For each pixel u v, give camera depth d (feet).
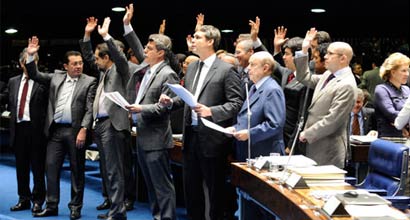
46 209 17.75
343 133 12.95
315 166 10.76
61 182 23.02
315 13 24.72
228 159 14.60
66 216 17.79
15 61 30.04
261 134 12.84
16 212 18.37
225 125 13.69
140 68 15.25
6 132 32.30
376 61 25.75
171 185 14.84
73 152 17.31
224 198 13.84
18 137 18.42
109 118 16.05
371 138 15.16
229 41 26.02
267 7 24.26
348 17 25.00
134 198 18.79
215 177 13.66
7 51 29.94
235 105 13.46
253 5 24.34
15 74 30.07
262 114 13.14
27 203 18.80
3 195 20.72
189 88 14.17
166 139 14.64
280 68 15.81
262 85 13.33
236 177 11.96
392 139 14.12
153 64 14.89
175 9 25.25
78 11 26.50
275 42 16.92
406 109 12.34
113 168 16.14
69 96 17.35
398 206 9.46
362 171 15.11
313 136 12.60
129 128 16.22
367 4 23.40
